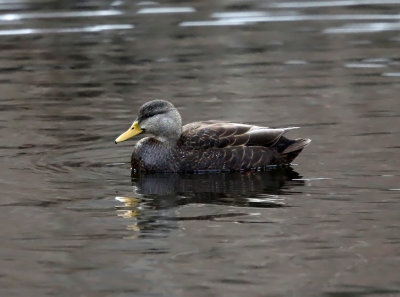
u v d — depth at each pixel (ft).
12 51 76.64
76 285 33.32
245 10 89.97
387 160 48.65
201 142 48.78
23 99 63.31
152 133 48.80
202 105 60.75
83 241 37.70
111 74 69.51
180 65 71.56
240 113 58.59
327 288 32.55
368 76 66.74
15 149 52.11
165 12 89.40
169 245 37.06
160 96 63.21
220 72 69.31
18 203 42.80
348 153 50.14
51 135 54.90
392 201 42.04
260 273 33.99
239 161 48.26
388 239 37.06
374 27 82.23
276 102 61.00
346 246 36.42
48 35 81.51
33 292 32.81
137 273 34.30
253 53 74.74
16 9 91.25
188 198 43.47
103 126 56.70
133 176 47.67
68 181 46.52
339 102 60.44
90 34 81.61
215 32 82.07
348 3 92.53
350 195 43.16
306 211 40.96
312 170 47.60
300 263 34.81
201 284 33.14
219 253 36.04
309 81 66.03
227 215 40.70
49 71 70.69
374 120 56.18
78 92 64.90
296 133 54.19
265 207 41.73
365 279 33.22
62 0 94.48
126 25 84.33
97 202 42.96
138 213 41.22
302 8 90.79
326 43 77.25
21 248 37.04
